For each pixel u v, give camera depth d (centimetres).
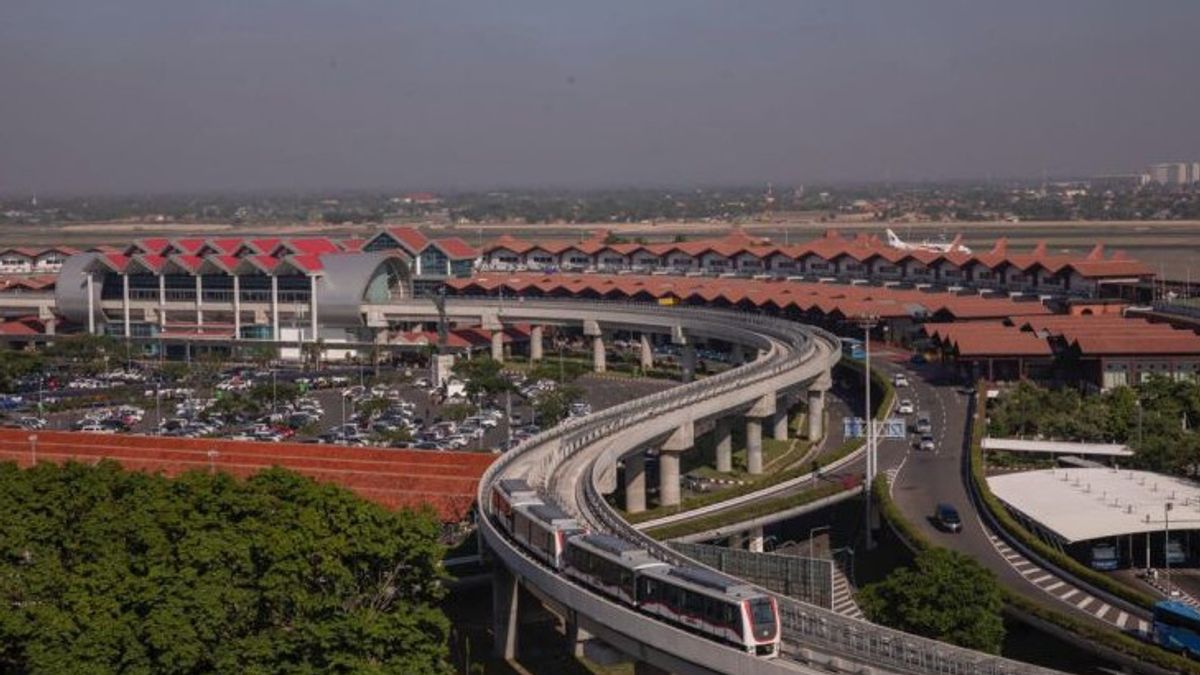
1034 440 12850
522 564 8038
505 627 8700
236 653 6844
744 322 18900
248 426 15488
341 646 6869
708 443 15000
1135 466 11975
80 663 6638
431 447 14100
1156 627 7650
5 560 8312
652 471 13562
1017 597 8275
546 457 10700
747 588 6556
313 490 8856
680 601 6719
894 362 18125
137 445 13275
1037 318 17725
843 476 11956
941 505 10319
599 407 16650
